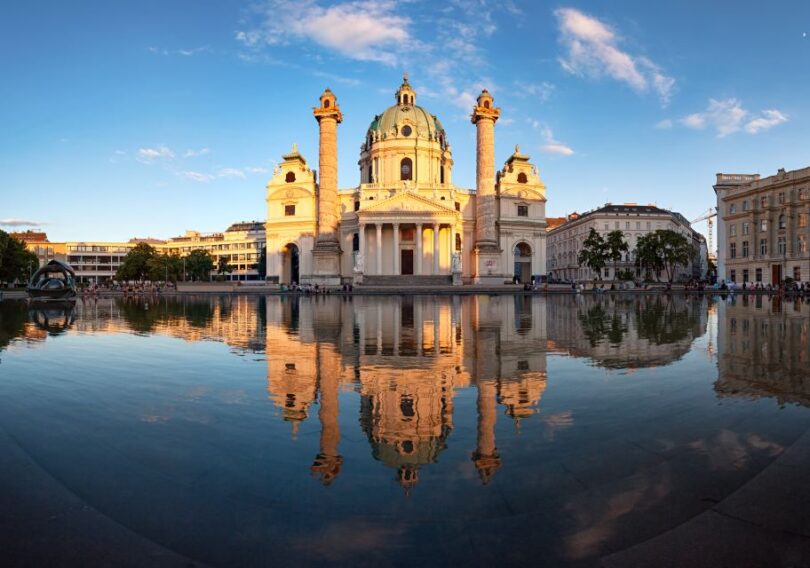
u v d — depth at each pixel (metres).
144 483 6.08
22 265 91.00
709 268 188.38
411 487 5.92
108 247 170.12
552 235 154.75
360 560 4.52
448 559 4.50
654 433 7.62
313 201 92.81
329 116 80.19
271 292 73.31
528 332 20.44
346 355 14.88
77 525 5.14
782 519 5.03
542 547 4.67
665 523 5.04
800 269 74.75
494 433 7.73
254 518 5.27
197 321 26.95
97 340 18.92
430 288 71.06
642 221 120.69
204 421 8.44
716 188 91.31
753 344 16.44
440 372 12.29
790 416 8.37
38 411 9.09
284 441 7.48
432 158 96.69
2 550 4.69
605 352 15.17
